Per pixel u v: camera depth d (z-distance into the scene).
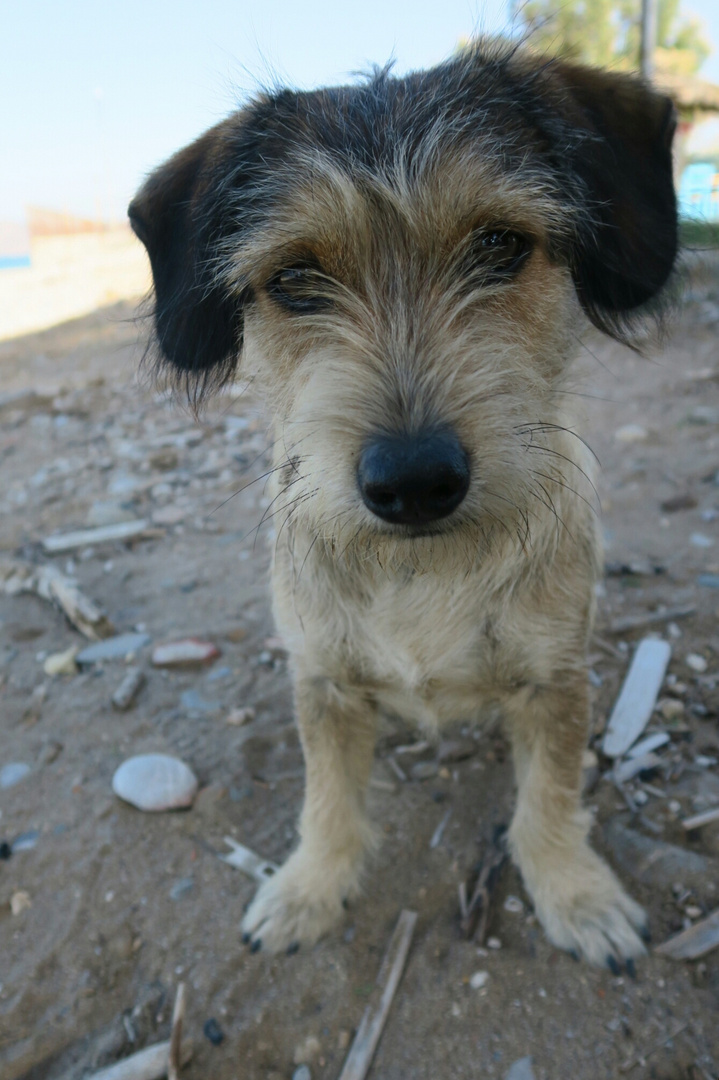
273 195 0.29
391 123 0.29
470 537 0.26
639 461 0.70
